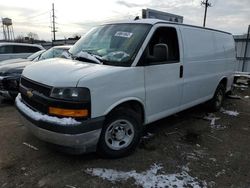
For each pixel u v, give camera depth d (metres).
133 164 3.50
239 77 11.76
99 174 3.21
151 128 4.98
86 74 3.12
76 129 2.97
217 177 3.30
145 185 3.03
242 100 8.16
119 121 3.54
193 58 4.78
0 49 11.92
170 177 3.22
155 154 3.83
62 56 4.22
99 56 3.71
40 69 3.49
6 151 3.74
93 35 4.33
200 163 3.64
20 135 4.32
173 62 4.26
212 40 5.59
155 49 3.60
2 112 5.63
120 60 3.57
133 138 3.74
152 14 6.98
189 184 3.11
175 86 4.37
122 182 3.07
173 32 4.32
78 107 2.99
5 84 5.99
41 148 3.86
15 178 3.08
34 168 3.30
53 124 2.98
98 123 3.15
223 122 5.62
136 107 3.81
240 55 16.41
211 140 4.52
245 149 4.21
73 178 3.11
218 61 5.84
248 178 3.32
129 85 3.51
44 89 3.16
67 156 3.63
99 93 3.14
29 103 3.50
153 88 3.90
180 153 3.91
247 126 5.42
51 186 2.95
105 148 3.46
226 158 3.84
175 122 5.43
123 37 3.90
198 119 5.73
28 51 12.93
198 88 5.13
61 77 3.10
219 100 6.43
